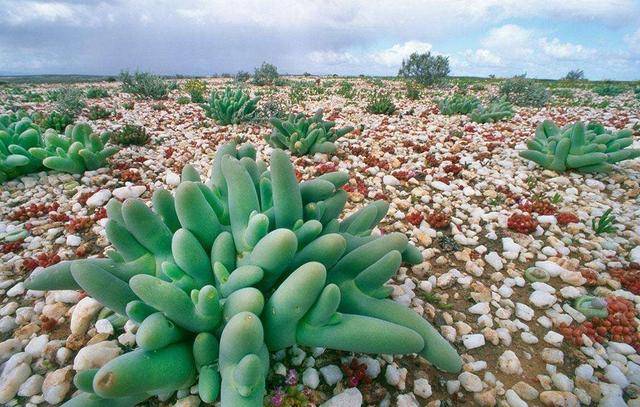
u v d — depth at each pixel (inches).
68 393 81.4
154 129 332.5
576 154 210.5
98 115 384.2
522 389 85.4
